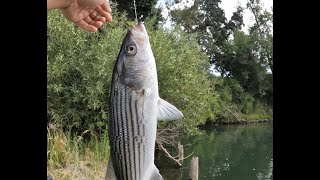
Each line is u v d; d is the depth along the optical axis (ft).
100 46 8.84
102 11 2.32
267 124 25.98
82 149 7.80
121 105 1.91
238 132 21.48
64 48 9.00
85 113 8.79
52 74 8.66
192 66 11.05
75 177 6.68
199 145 16.53
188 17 27.99
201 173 11.94
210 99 13.15
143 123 1.89
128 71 1.90
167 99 10.21
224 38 29.89
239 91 26.48
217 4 30.09
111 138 1.94
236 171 12.28
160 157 11.30
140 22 2.04
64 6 2.17
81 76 8.86
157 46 10.03
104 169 7.37
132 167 1.90
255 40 28.07
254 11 30.12
